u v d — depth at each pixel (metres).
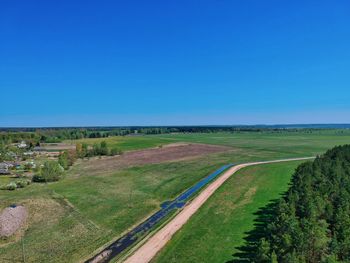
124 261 38.28
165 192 68.25
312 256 31.23
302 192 47.69
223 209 54.97
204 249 40.28
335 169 59.31
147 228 48.38
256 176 79.31
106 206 58.94
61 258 39.78
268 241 33.34
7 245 43.66
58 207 58.59
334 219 39.59
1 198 65.00
